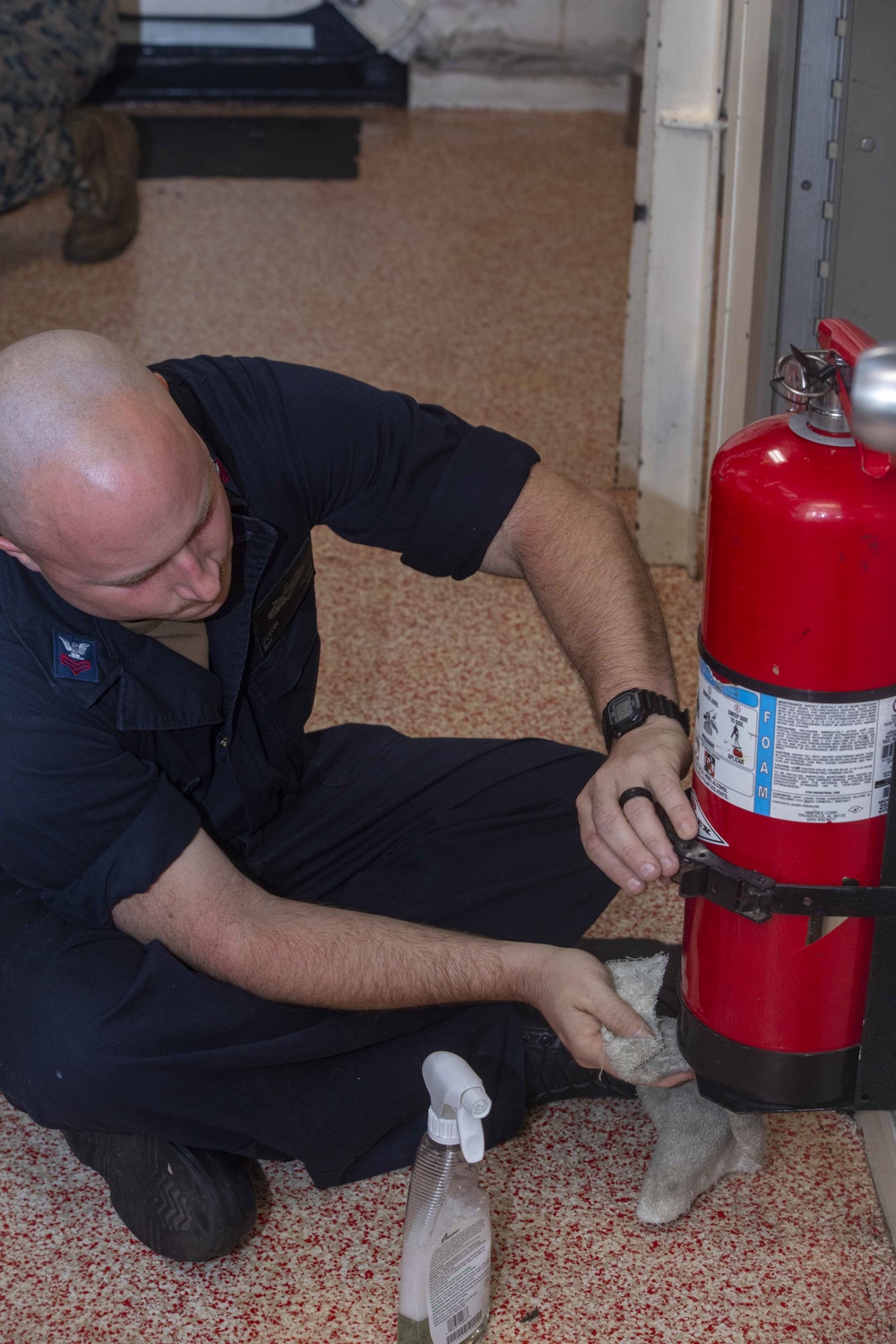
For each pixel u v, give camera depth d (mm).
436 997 1307
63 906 1279
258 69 5742
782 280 1644
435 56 5754
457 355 3654
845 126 1491
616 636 1363
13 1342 1283
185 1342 1278
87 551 1101
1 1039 1309
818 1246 1354
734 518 949
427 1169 1154
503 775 1599
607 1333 1267
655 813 1109
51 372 1100
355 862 1560
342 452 1404
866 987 1089
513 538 1449
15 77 3889
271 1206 1427
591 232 4582
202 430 1334
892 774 992
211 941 1248
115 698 1248
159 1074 1252
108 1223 1418
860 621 931
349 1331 1281
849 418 903
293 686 1453
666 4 2215
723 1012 1123
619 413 2982
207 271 4215
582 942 1637
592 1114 1528
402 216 4707
